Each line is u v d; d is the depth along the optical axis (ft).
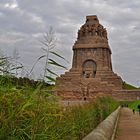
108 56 597.52
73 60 591.37
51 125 15.03
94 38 593.01
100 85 531.09
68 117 23.57
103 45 585.22
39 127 13.60
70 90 511.40
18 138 11.91
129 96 517.96
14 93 13.19
